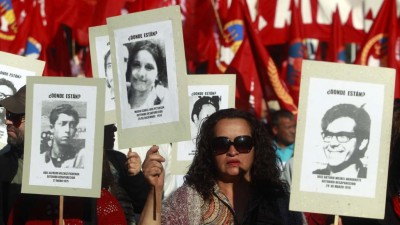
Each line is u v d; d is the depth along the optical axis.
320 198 8.95
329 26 20.55
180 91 9.42
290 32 19.41
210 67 18.62
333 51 19.62
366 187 8.93
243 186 9.29
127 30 9.50
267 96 17.31
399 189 10.16
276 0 20.08
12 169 10.45
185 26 19.05
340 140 8.93
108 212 9.52
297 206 8.95
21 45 17.81
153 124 9.47
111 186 10.49
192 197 9.15
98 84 9.33
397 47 19.34
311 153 8.95
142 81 9.48
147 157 9.20
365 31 20.89
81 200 9.55
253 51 17.39
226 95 11.77
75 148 9.33
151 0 17.44
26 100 9.37
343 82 8.91
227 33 18.09
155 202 9.16
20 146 10.37
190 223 9.08
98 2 17.89
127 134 9.54
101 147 9.31
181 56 9.41
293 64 19.28
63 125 9.34
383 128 8.93
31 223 9.56
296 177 8.95
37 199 9.60
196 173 9.26
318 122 8.93
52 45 18.95
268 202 9.23
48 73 18.69
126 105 9.52
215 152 9.22
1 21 18.91
